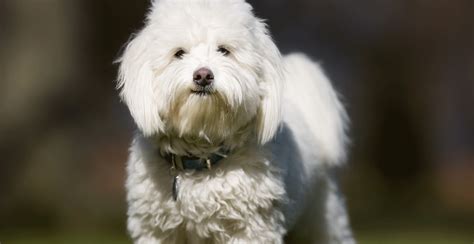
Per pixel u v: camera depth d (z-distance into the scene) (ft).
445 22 66.18
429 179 68.08
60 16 56.54
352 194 63.87
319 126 23.98
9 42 55.83
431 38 66.80
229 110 18.70
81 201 56.34
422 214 60.29
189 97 18.45
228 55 19.01
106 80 61.26
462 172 82.17
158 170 19.62
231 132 19.10
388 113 68.28
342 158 25.22
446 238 44.06
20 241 46.37
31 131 55.72
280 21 62.18
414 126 68.44
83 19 58.44
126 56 19.48
